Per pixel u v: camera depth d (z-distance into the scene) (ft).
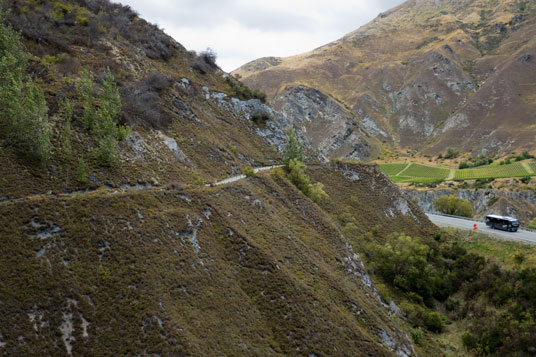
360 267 181.37
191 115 252.01
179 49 343.87
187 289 109.81
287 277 130.21
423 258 203.92
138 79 245.04
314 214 195.42
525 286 172.24
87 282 97.91
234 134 285.43
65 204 112.16
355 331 126.31
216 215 143.23
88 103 165.78
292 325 116.78
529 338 150.20
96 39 253.03
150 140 193.36
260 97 353.31
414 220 260.62
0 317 84.48
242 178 197.36
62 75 189.47
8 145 130.52
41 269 95.55
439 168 629.92
